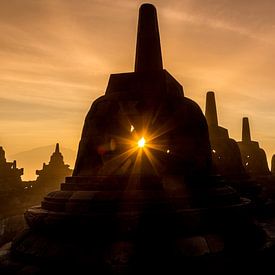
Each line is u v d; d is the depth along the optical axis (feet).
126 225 33.30
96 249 33.04
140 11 48.37
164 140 41.83
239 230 38.58
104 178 38.83
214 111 95.20
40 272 32.48
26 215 40.22
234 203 41.47
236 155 85.15
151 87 43.88
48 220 35.63
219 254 33.86
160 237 33.50
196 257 32.63
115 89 45.75
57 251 33.65
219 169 82.79
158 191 37.17
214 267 32.91
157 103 42.78
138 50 47.01
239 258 35.04
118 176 38.86
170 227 33.83
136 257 31.94
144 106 42.52
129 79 45.16
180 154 41.83
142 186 37.86
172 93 46.14
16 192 111.96
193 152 42.75
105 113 43.11
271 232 52.60
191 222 34.73
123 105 42.80
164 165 40.73
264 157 121.08
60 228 34.96
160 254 32.45
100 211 35.27
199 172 42.37
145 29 47.16
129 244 32.81
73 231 34.47
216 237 35.63
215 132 89.86
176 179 39.70
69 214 35.04
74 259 32.55
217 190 41.22
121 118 42.50
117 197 36.19
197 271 32.17
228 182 78.28
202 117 46.26
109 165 40.83
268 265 37.73
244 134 123.75
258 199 76.02
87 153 42.83
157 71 44.75
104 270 31.45
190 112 44.50
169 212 34.37
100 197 36.40
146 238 33.32
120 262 31.60
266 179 109.29
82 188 39.40
